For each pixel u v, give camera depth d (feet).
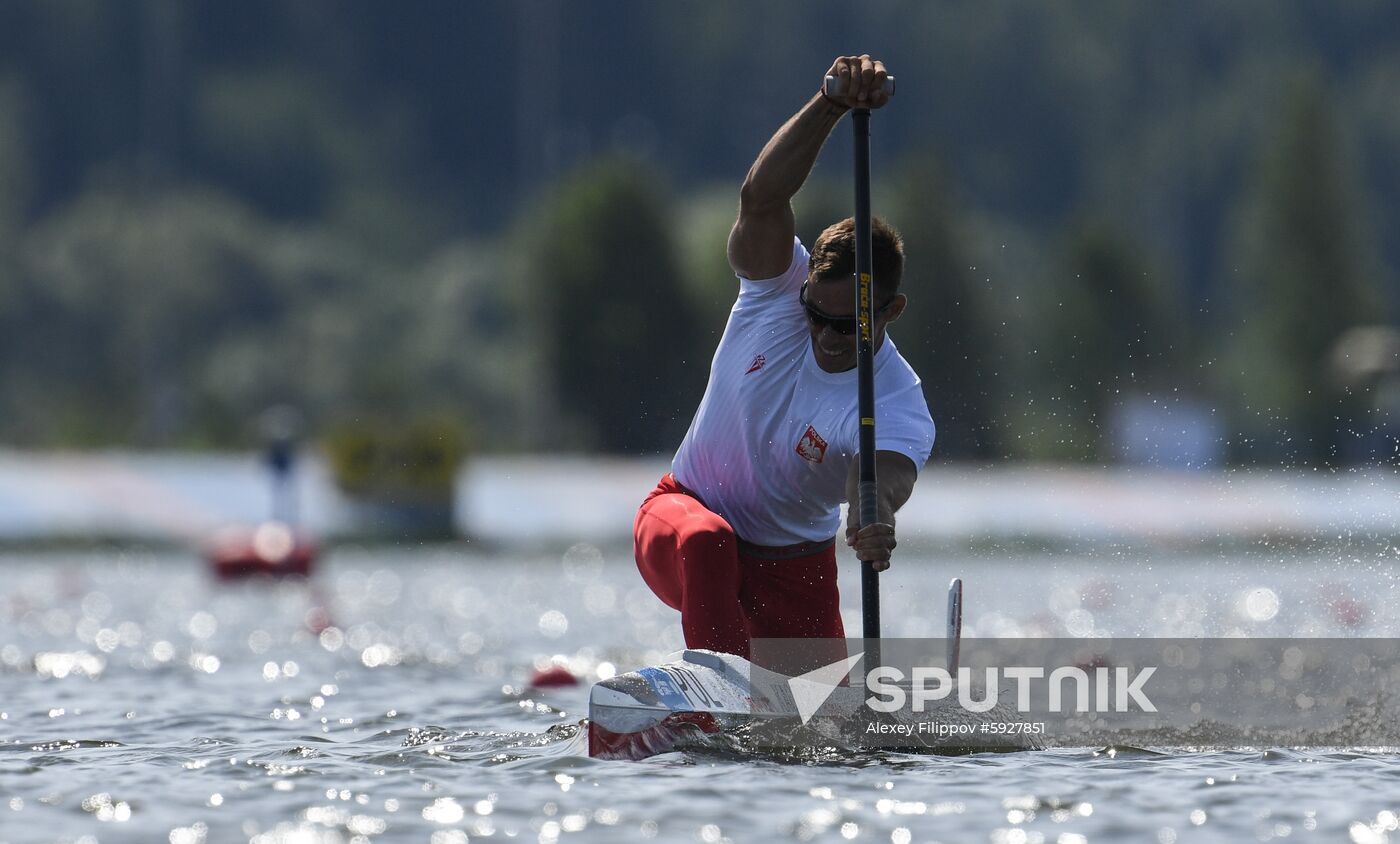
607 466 302.45
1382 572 186.80
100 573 230.27
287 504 268.41
